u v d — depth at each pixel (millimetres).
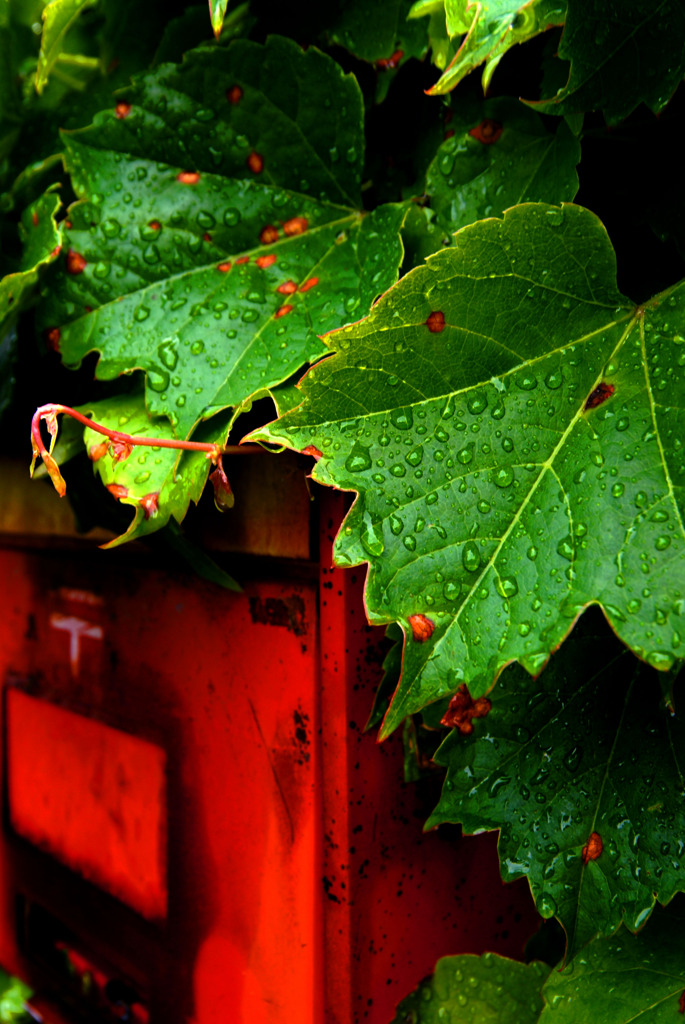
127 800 524
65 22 425
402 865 463
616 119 397
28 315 480
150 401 429
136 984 526
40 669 572
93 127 453
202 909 492
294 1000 462
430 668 372
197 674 491
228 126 450
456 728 425
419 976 469
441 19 435
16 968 604
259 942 472
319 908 458
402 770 462
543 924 473
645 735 413
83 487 481
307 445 386
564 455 386
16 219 485
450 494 384
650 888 403
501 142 434
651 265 431
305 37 471
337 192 450
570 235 395
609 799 413
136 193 452
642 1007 418
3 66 496
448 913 475
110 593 529
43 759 574
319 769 456
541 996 451
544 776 418
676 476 376
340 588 447
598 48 389
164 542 473
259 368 424
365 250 439
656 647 360
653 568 367
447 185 440
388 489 384
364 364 390
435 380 392
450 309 393
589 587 369
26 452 522
